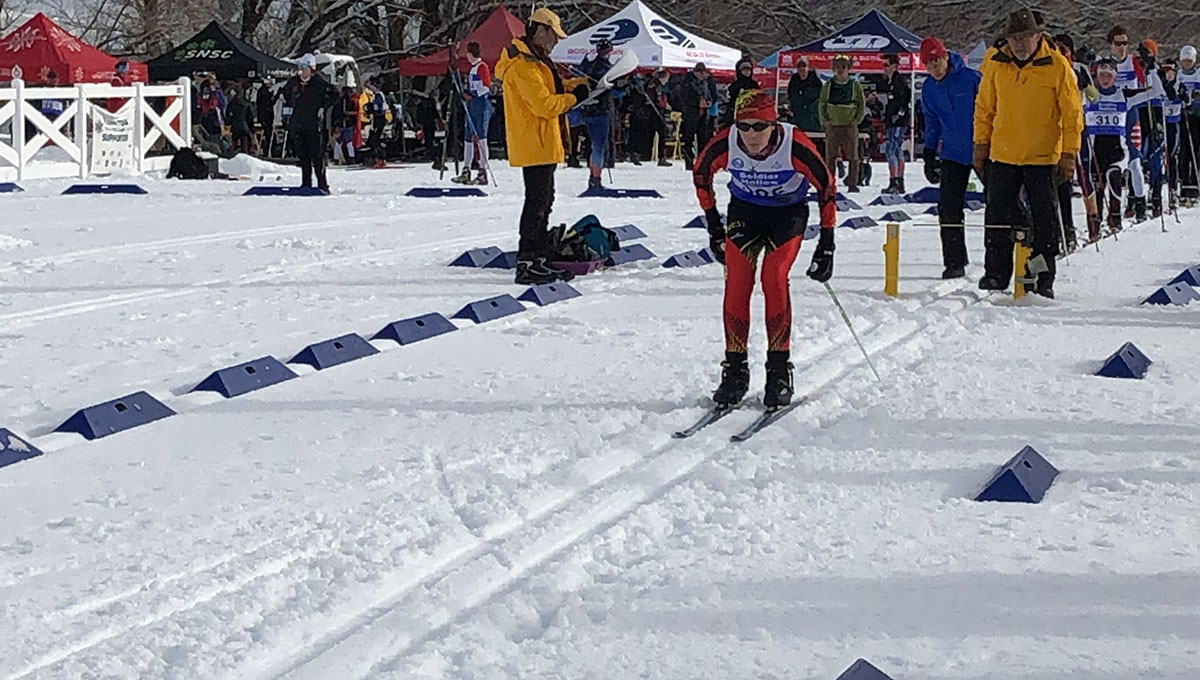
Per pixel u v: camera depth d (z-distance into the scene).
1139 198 15.50
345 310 9.27
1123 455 5.80
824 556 4.59
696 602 4.20
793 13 41.50
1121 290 10.31
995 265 10.06
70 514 4.98
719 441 5.96
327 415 6.46
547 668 3.76
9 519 4.92
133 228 13.73
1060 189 12.34
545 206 10.36
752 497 5.22
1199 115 17.55
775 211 6.57
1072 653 3.82
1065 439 6.05
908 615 4.10
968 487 5.38
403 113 31.58
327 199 17.34
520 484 5.30
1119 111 13.88
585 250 11.08
